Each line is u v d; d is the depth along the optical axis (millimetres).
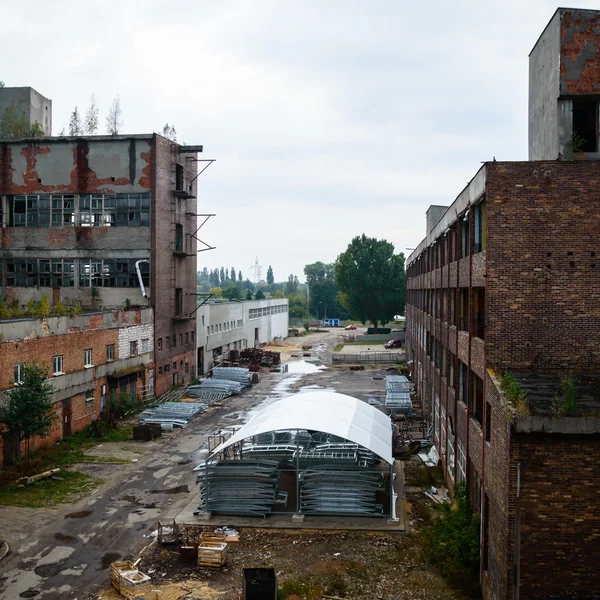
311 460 22625
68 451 28469
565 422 11922
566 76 16500
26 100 51031
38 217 44688
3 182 44906
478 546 15617
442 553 16406
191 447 29531
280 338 91938
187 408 36344
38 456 26891
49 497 22047
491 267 15297
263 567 15375
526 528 12406
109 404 35531
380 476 20234
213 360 58062
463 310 21438
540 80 18188
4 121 48469
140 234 43125
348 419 23984
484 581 14648
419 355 43031
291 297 159000
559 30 16516
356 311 98000
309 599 14680
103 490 23000
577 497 12289
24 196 44875
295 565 16625
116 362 36812
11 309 34969
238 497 20109
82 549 17625
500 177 15211
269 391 46656
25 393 24375
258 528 19266
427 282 35656
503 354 15250
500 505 13156
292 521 19703
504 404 12914
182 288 47875
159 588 15242
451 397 22703
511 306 15219
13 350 26094
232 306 65438
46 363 28859
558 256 15102
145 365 41250
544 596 12367
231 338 65312
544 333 15164
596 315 15023
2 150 44906
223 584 15516
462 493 18031
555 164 15062
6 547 17625
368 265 95812
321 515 20094
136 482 24000
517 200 15172
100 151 43656
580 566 12320
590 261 15016
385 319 98500
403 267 95812
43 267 44688
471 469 17922
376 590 15156
